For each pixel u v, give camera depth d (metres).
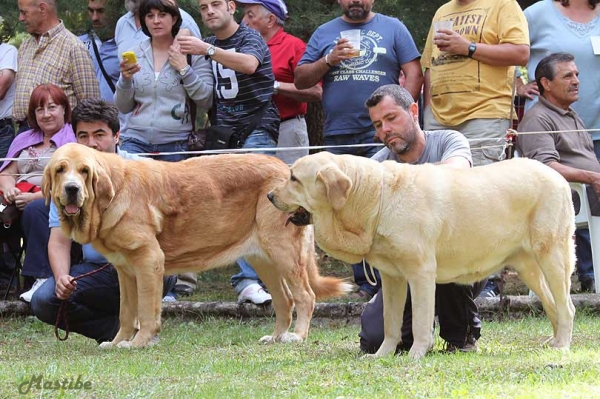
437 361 7.75
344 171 7.90
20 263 13.09
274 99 13.09
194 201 9.82
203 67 12.17
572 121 12.12
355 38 12.01
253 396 6.75
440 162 8.66
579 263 12.77
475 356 8.11
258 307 11.91
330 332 10.73
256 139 12.14
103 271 10.24
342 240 8.00
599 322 10.57
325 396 6.67
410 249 7.94
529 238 8.40
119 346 9.59
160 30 11.94
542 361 7.66
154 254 9.55
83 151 9.27
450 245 8.11
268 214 9.92
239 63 11.79
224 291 14.46
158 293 9.62
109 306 10.34
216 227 9.92
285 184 8.09
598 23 12.82
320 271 16.08
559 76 11.91
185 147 12.21
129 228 9.42
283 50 13.28
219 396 6.78
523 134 11.89
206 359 8.74
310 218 8.23
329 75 12.24
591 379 6.82
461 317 8.65
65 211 9.12
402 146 8.66
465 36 11.80
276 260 9.92
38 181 12.49
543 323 10.70
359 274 12.59
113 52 13.59
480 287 8.91
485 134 11.61
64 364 8.48
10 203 12.34
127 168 9.57
